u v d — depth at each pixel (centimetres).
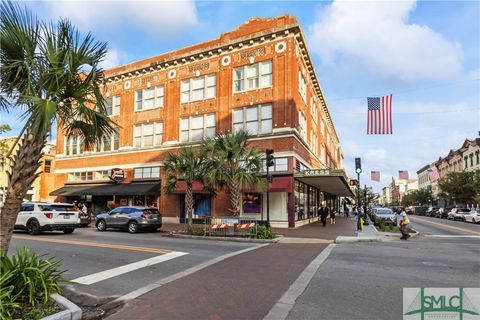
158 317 533
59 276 625
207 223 1716
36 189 3522
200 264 943
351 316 533
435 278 779
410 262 984
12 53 574
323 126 4072
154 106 2902
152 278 783
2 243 554
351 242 1524
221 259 1020
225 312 553
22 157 562
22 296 540
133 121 2995
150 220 1967
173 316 536
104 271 855
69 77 589
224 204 2431
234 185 1708
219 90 2561
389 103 2052
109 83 3175
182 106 2731
